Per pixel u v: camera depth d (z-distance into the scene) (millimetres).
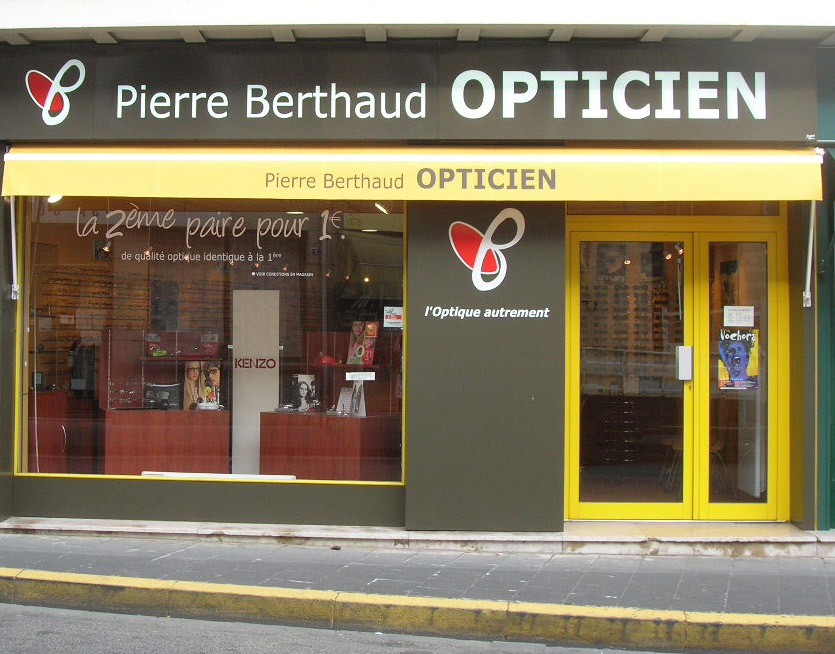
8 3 6492
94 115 6832
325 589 5566
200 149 6820
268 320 7340
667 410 7211
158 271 7434
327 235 7246
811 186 6488
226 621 5434
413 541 6621
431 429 6738
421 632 5262
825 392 6801
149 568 5973
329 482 7035
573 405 7199
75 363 7379
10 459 7125
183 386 7512
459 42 6684
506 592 5574
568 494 7184
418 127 6715
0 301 6980
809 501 6805
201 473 7355
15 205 7168
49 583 5637
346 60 6738
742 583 5840
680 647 5055
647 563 6332
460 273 6738
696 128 6656
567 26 6371
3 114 6871
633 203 7215
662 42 6660
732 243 7176
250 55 6781
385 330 7102
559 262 6711
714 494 7172
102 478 7141
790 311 7086
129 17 6473
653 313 7223
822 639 4984
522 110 6676
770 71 6652
